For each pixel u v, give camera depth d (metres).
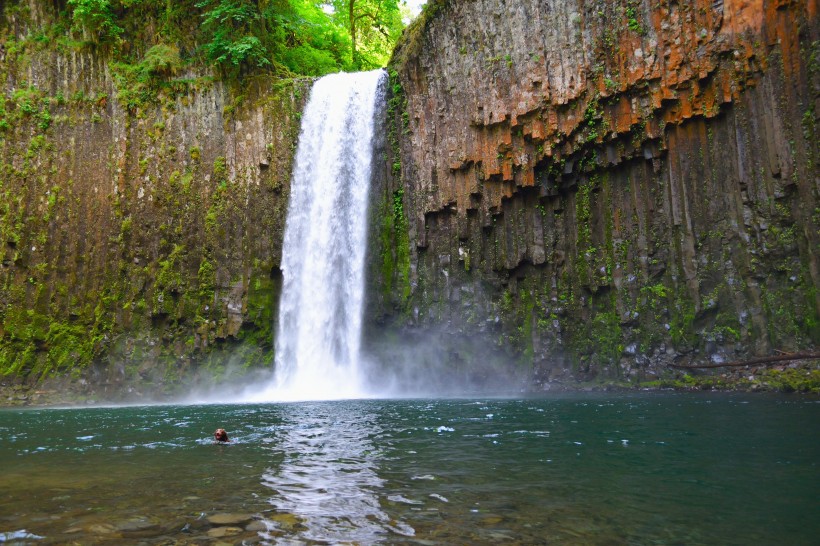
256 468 5.48
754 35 15.52
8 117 23.69
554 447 6.61
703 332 16.41
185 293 23.16
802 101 14.68
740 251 15.92
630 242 18.17
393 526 3.54
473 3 21.61
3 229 22.75
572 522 3.60
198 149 24.66
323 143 24.72
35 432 9.66
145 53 25.66
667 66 16.91
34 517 3.77
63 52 24.66
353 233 23.44
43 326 22.30
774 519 3.64
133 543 3.24
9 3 24.58
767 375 14.43
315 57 30.09
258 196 24.36
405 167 23.14
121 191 23.83
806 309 14.56
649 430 7.92
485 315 20.61
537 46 19.53
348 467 5.48
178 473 5.27
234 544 3.21
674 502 4.07
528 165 19.66
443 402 14.80
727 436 7.15
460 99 21.66
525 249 20.03
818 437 6.94
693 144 16.94
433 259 22.02
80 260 23.09
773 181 15.24
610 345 18.08
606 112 18.17
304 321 23.31
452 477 4.97
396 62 24.39
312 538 3.31
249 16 26.05
